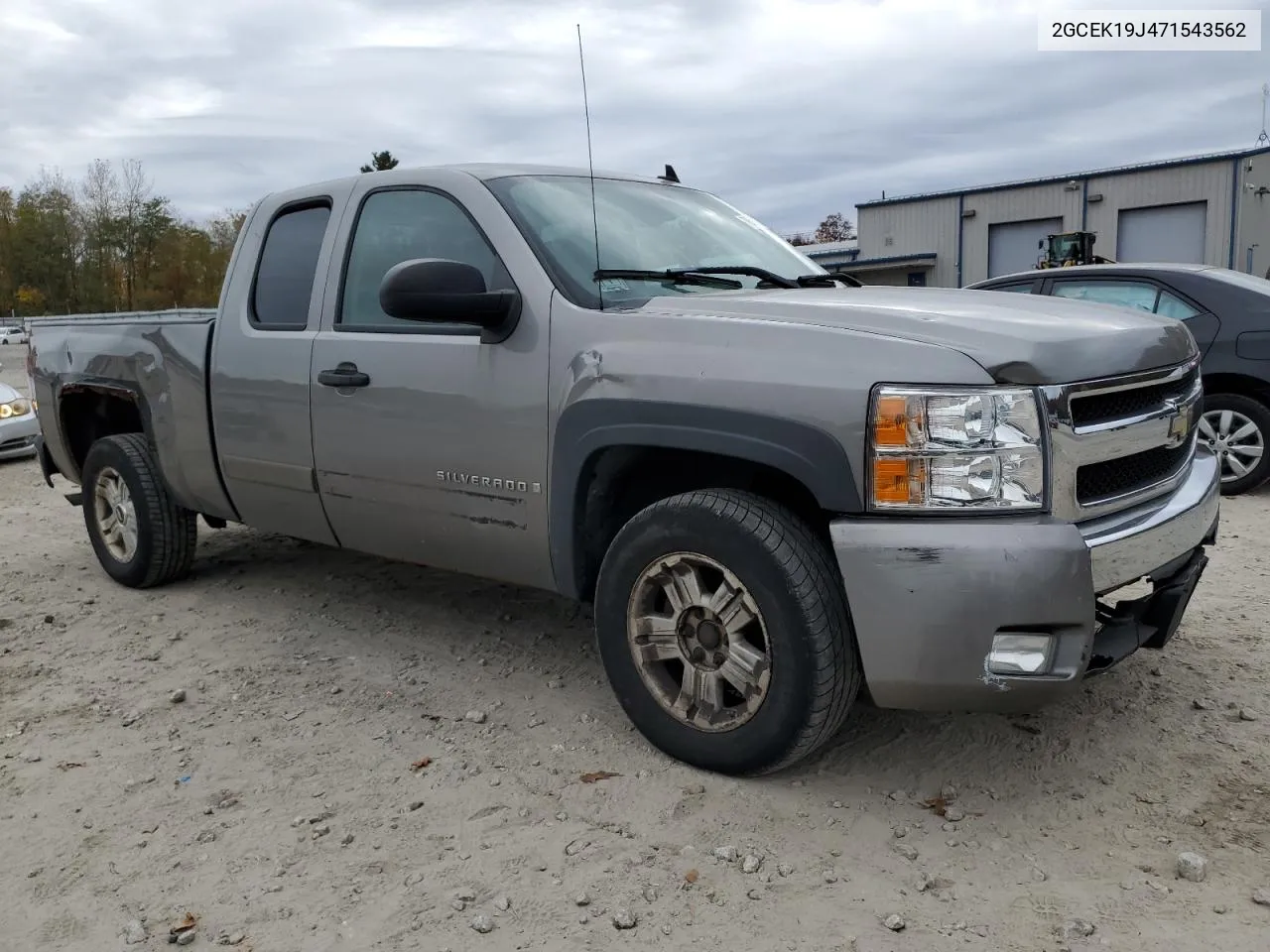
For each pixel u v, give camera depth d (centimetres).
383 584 522
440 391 355
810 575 276
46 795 310
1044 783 304
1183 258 3181
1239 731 334
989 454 258
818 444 268
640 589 313
